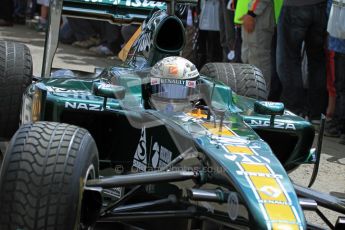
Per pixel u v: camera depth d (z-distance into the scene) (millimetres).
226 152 4875
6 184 4566
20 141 4746
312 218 6977
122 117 6078
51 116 5996
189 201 5074
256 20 10734
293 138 6414
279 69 10508
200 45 13797
